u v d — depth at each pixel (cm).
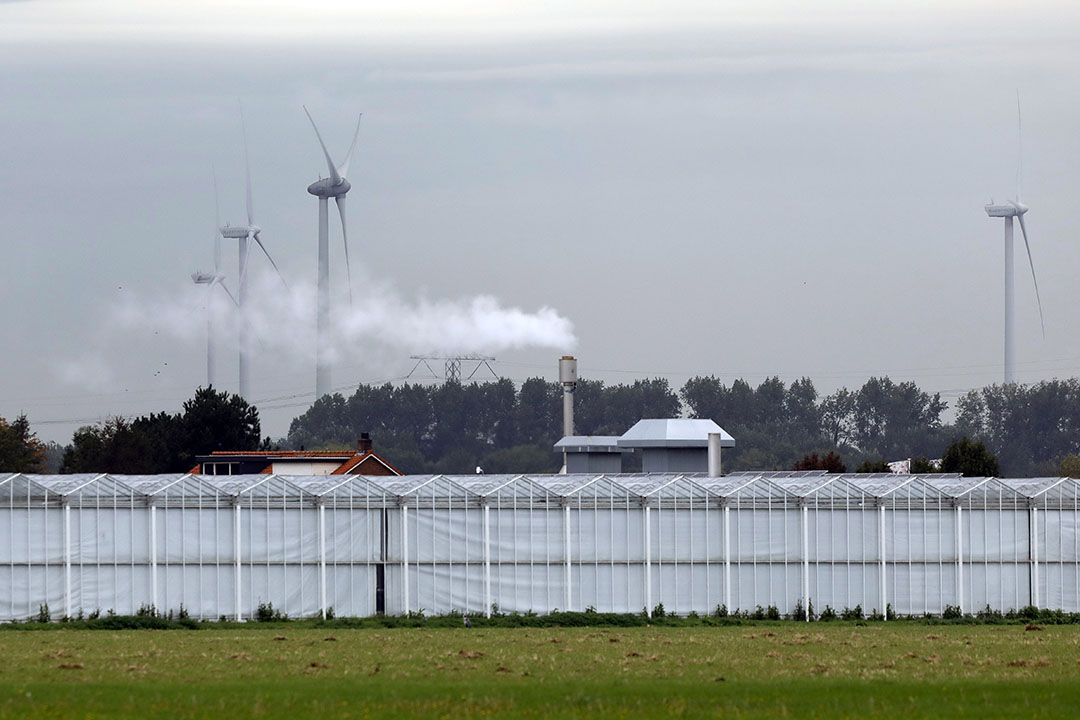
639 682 19275
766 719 16025
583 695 17662
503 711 16388
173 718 15838
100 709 16475
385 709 16488
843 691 18212
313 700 17138
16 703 16850
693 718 16050
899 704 17088
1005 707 16850
